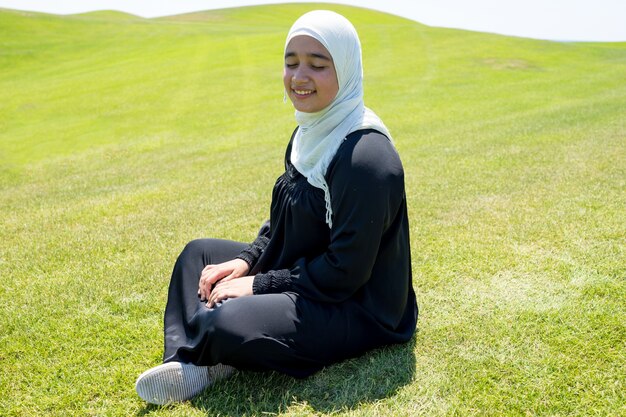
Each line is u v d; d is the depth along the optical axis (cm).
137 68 2045
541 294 322
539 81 1634
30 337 305
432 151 779
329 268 236
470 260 378
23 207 637
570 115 1016
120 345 295
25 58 2558
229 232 473
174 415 234
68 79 1942
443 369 256
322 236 251
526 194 525
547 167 623
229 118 1275
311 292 240
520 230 429
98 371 270
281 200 262
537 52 2192
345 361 263
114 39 2972
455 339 280
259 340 228
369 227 229
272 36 2528
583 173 583
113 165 923
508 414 224
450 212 489
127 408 242
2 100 1620
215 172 752
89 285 371
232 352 229
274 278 245
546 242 400
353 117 243
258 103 1417
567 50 2273
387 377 251
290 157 279
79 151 1063
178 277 276
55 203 646
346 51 239
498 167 643
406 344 277
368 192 227
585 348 263
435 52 2153
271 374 256
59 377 268
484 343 275
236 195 603
